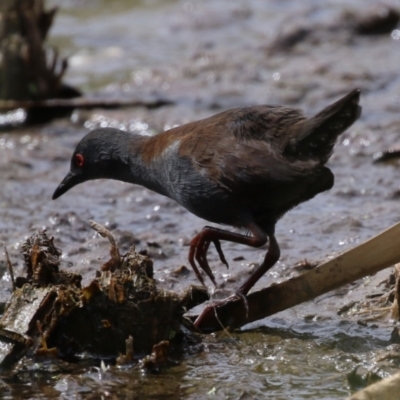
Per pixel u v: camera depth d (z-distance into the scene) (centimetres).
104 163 1138
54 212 1414
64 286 941
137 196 1501
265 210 998
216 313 1011
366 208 1409
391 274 1088
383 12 2519
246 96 2036
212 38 2548
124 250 1252
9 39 1917
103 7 2925
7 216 1392
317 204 1445
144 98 2033
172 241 1281
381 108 1923
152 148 1080
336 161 1647
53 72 1966
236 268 1173
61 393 873
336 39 2444
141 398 861
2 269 1162
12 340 927
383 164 1625
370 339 970
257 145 963
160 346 918
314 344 967
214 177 986
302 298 998
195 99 2017
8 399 864
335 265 984
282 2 2909
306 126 940
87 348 934
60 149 1730
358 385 860
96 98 2020
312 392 861
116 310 924
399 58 2298
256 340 984
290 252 1230
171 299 948
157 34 2617
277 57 2342
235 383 882
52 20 1975
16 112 1895
